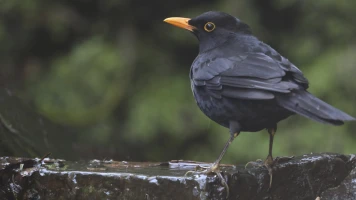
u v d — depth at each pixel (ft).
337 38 47.96
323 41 48.42
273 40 50.01
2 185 21.38
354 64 44.62
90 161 24.88
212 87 22.59
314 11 48.60
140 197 20.26
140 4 50.90
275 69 21.52
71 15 50.83
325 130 44.45
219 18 25.52
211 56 23.97
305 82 21.38
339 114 19.52
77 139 37.60
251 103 21.44
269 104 21.03
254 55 22.88
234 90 21.85
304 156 24.31
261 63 22.07
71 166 22.91
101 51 48.91
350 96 44.70
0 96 32.76
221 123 23.32
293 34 49.83
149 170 22.56
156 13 51.60
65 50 52.65
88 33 51.39
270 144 23.07
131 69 48.91
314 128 44.70
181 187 19.90
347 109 44.27
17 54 52.19
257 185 21.62
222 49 24.31
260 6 50.83
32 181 21.17
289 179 22.88
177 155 48.01
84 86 48.42
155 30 51.52
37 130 32.76
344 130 44.37
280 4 48.75
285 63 21.94
